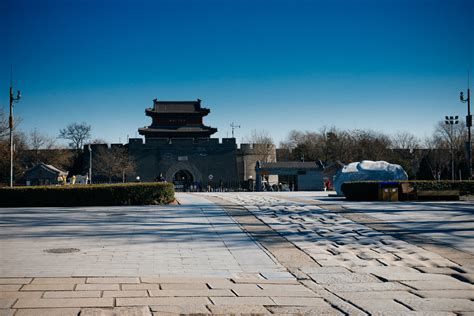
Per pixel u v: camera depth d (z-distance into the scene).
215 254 12.64
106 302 7.84
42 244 13.70
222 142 68.94
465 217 19.17
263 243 14.21
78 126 98.19
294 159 89.44
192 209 22.73
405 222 17.88
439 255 12.59
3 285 8.90
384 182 26.80
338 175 32.31
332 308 7.95
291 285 9.58
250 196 32.44
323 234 15.56
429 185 28.33
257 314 7.49
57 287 8.80
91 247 13.30
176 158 67.69
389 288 9.42
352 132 91.88
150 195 26.14
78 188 25.80
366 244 14.05
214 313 7.45
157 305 7.75
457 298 8.66
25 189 25.64
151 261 11.62
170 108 73.81
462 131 72.88
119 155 67.12
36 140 91.19
